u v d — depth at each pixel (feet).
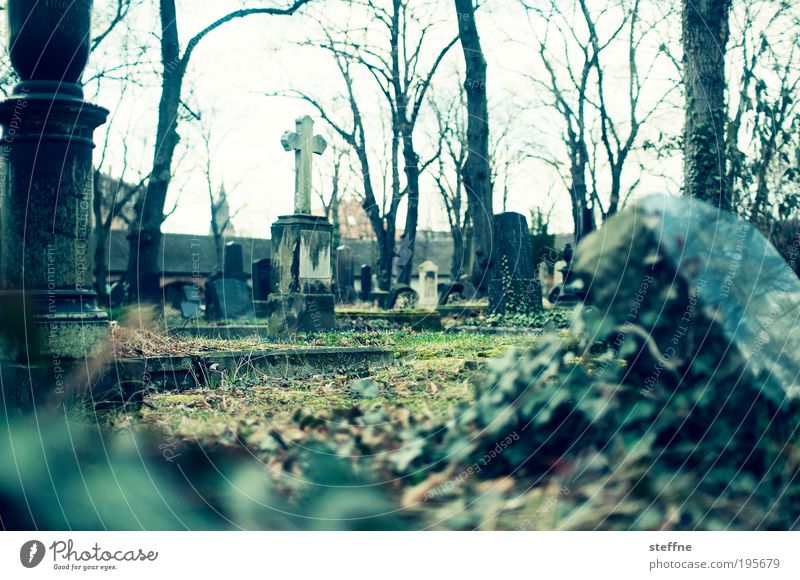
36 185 14.38
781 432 11.84
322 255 33.60
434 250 150.30
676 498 11.19
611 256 12.37
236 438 12.33
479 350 25.85
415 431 12.09
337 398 16.81
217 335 31.24
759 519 11.25
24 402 13.55
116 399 14.83
